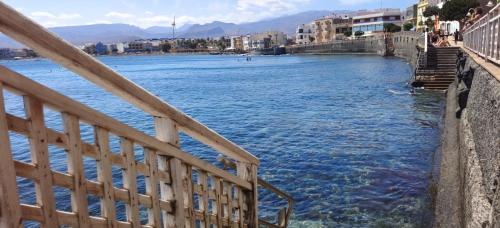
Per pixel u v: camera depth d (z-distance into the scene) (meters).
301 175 14.64
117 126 2.45
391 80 48.66
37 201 2.06
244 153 3.81
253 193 4.11
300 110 30.64
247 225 4.15
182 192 3.06
